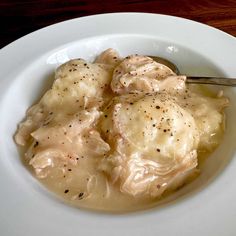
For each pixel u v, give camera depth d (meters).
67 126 0.17
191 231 0.13
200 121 0.18
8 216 0.14
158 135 0.16
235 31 0.23
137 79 0.19
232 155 0.16
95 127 0.17
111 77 0.20
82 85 0.19
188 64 0.22
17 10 0.27
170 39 0.22
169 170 0.16
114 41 0.22
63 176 0.16
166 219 0.13
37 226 0.13
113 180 0.16
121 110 0.17
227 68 0.20
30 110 0.19
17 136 0.18
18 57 0.21
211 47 0.21
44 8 0.27
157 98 0.17
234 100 0.19
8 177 0.15
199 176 0.16
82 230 0.13
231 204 0.14
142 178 0.16
